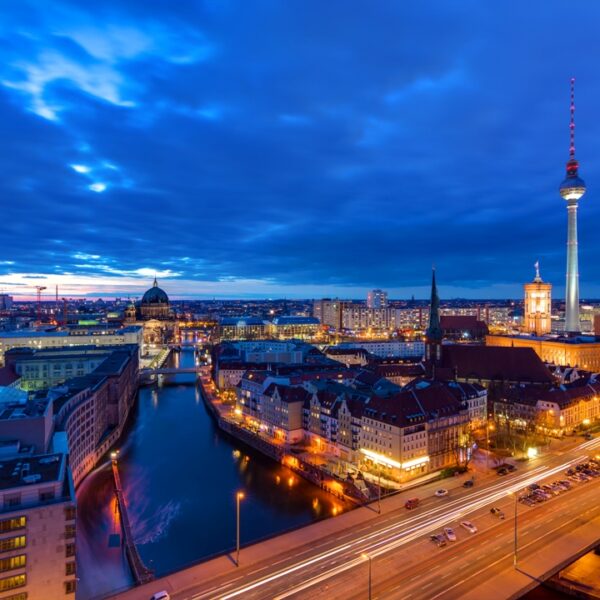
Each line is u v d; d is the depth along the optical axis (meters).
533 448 146.00
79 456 142.25
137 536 108.44
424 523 97.50
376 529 95.31
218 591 75.75
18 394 135.50
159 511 120.81
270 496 128.38
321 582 77.56
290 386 178.00
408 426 127.00
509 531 93.56
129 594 75.88
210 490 133.38
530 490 112.31
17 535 74.25
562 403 163.25
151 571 89.69
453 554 85.44
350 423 146.50
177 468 150.75
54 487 78.62
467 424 144.00
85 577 92.50
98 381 175.25
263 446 164.00
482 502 107.19
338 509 117.94
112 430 179.50
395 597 73.75
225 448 170.88
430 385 157.88
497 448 149.12
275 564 83.31
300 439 169.25
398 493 113.75
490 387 199.12
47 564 75.88
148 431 193.12
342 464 143.62
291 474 144.00
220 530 110.62
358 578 78.62
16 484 77.62
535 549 86.81
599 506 104.06
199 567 82.88
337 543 90.19
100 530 111.75
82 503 126.88
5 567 73.69
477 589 75.50
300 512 118.50
